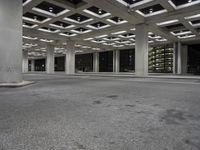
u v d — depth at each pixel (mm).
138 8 18594
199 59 42094
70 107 5727
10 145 2902
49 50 42125
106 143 2992
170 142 3033
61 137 3246
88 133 3447
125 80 18984
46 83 15039
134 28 26266
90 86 12562
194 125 3934
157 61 47500
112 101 6781
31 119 4371
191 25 24781
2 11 12078
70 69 36250
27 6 18375
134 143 2992
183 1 18484
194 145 2916
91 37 33781
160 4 17734
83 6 18562
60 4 17984
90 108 5590
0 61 12172
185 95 8328
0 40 12055
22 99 7148
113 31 28391
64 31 29859
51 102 6547
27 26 27250
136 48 23906
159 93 9000
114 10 18656
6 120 4281
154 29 26047
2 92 9195
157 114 4879
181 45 39219
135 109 5469
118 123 4078
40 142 3023
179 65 38344
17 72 13055
